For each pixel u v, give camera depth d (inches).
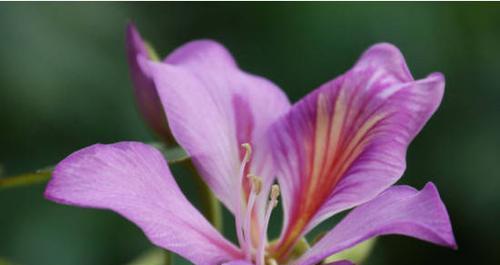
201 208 18.4
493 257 27.0
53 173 16.0
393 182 17.3
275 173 18.1
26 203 25.4
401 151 17.3
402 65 17.5
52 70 25.6
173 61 18.4
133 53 18.7
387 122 17.4
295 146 17.9
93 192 16.1
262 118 18.2
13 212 25.3
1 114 25.5
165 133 18.9
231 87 18.2
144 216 16.2
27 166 25.5
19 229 25.3
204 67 18.3
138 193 16.4
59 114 25.7
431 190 16.2
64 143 25.8
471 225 27.0
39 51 25.6
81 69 25.9
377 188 17.3
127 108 26.2
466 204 27.0
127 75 26.4
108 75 26.1
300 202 17.8
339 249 16.1
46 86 25.5
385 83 17.5
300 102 18.0
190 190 25.9
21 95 25.4
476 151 27.1
